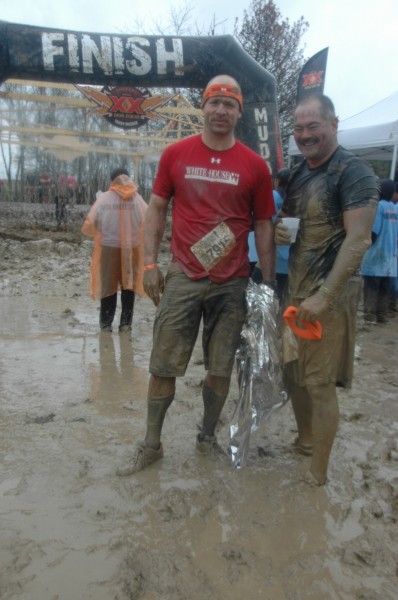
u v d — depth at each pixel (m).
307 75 12.12
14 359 5.06
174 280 3.01
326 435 2.91
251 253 5.35
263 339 3.02
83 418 3.79
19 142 10.65
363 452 3.45
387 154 13.78
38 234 12.52
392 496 2.94
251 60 6.50
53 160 12.30
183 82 6.46
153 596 2.15
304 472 3.08
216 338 3.10
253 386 3.05
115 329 6.31
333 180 2.71
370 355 5.73
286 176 4.79
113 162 11.98
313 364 2.85
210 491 2.91
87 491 2.86
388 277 7.04
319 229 2.82
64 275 9.52
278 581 2.26
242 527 2.61
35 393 4.23
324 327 2.78
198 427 3.54
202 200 2.92
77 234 12.83
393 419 4.02
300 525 2.65
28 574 2.23
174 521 2.64
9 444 3.36
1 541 2.42
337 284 2.59
